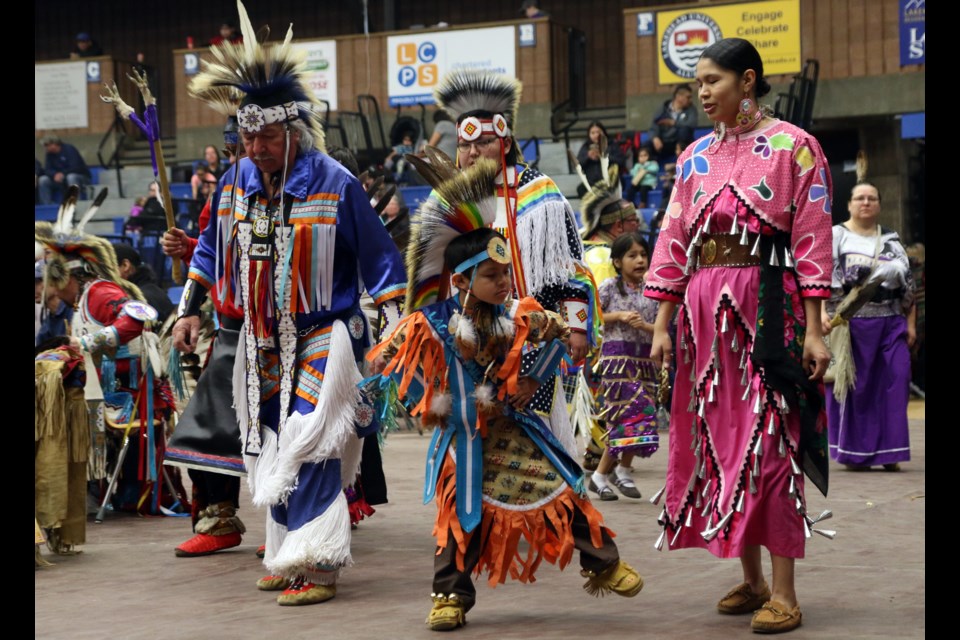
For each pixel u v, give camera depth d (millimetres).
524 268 6949
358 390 6867
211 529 8172
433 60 26797
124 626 6137
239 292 7211
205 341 10766
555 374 6098
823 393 5863
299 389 6848
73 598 6852
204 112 29125
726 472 5914
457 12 33875
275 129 6902
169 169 28594
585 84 32250
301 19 35031
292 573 6598
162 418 10188
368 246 6980
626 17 25109
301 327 6965
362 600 6637
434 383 5898
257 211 7059
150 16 36438
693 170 6148
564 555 5863
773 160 5902
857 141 25000
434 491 6012
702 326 6039
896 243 11992
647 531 8680
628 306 10492
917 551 7617
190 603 6680
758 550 6059
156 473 9961
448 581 5910
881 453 11883
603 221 11766
